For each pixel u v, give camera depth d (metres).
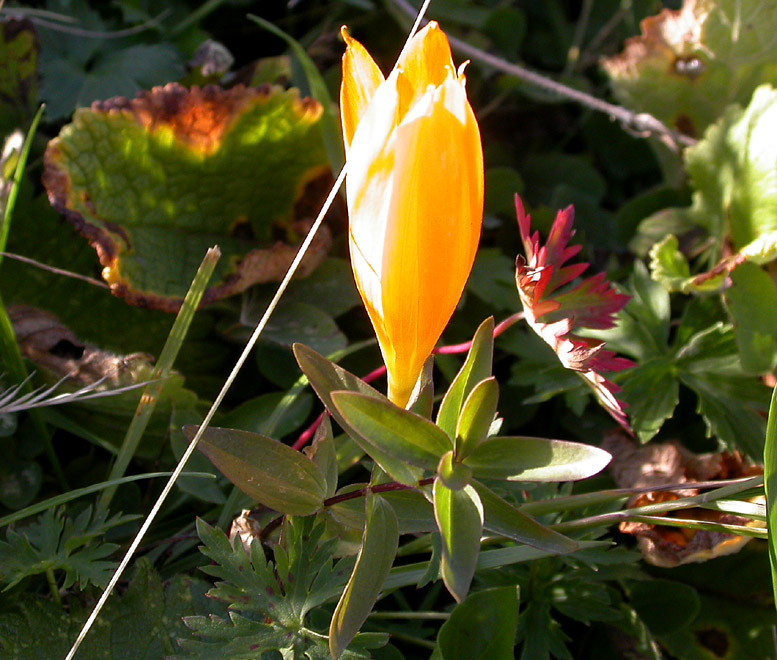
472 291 0.35
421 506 0.24
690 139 0.38
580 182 0.44
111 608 0.26
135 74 0.37
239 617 0.24
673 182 0.41
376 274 0.22
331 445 0.25
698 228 0.38
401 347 0.23
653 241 0.37
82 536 0.26
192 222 0.33
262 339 0.33
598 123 0.47
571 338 0.26
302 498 0.24
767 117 0.33
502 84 0.45
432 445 0.23
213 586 0.27
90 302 0.33
